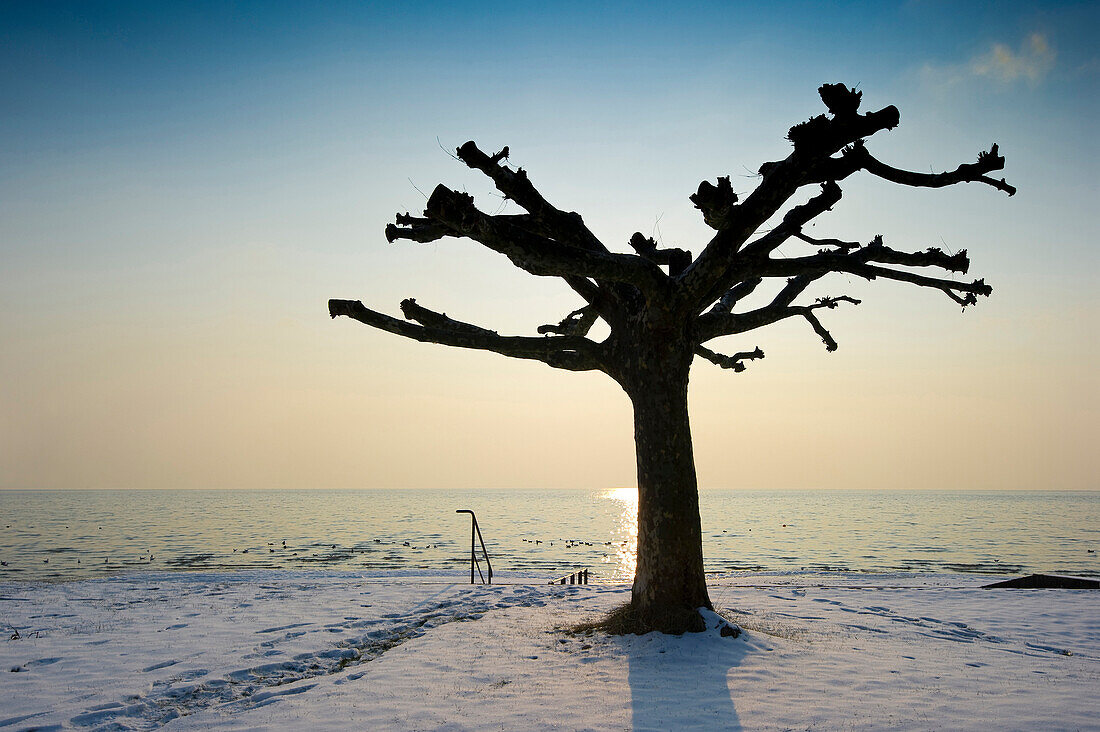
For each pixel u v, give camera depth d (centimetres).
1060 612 1590
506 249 1093
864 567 4591
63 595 1914
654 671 971
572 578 2164
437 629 1314
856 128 1014
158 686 934
